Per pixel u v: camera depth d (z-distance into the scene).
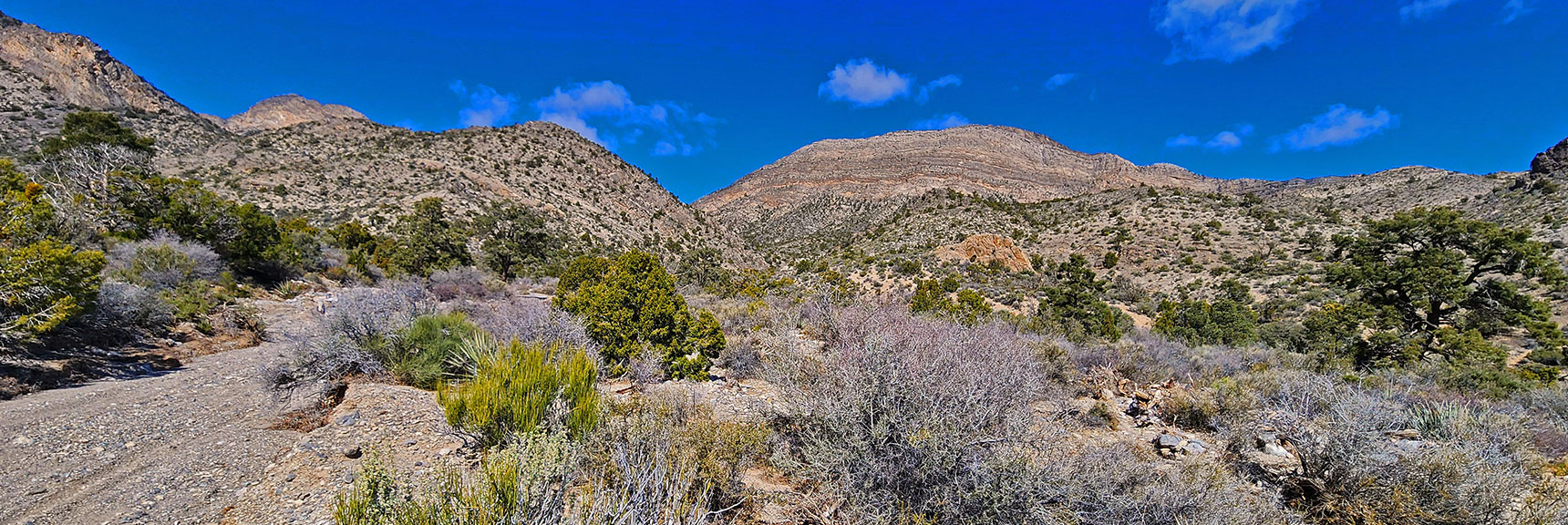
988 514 3.05
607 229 78.12
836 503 3.36
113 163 21.08
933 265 58.41
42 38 134.12
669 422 3.93
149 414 4.90
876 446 3.33
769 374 4.90
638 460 3.24
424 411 5.09
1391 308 19.59
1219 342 22.59
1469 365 14.23
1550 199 50.50
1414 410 5.48
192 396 5.59
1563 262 33.09
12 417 4.62
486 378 4.07
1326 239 58.59
